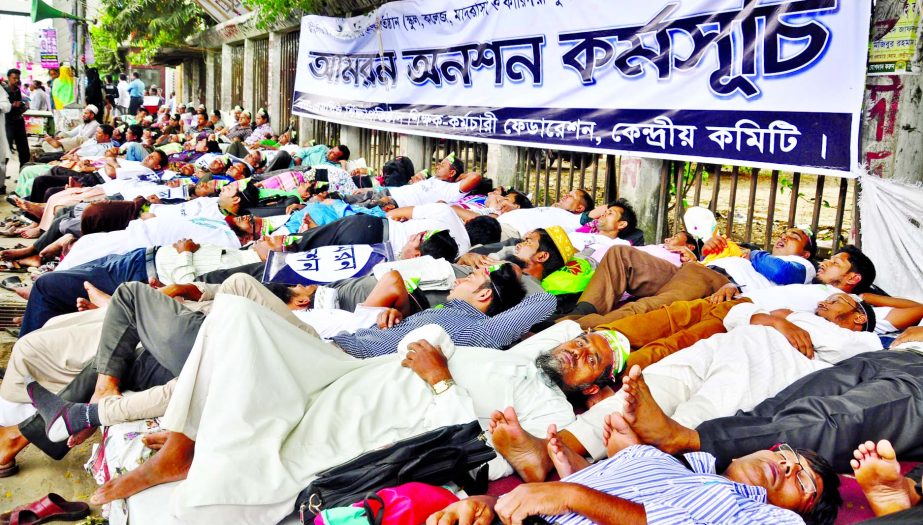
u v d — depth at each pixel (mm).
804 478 2518
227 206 6797
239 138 12547
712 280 4465
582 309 4406
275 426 2725
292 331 3012
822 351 3631
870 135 4887
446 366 3141
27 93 25062
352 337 3568
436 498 2586
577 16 6641
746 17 5273
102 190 7707
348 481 2664
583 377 3234
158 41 21500
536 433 3078
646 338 3828
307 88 11531
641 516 2291
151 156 9539
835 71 4816
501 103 7746
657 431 2748
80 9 23000
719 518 2275
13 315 5184
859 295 4457
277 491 2605
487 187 7688
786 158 5172
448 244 4867
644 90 6125
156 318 3186
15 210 9242
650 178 6324
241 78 17375
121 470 2863
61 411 3049
